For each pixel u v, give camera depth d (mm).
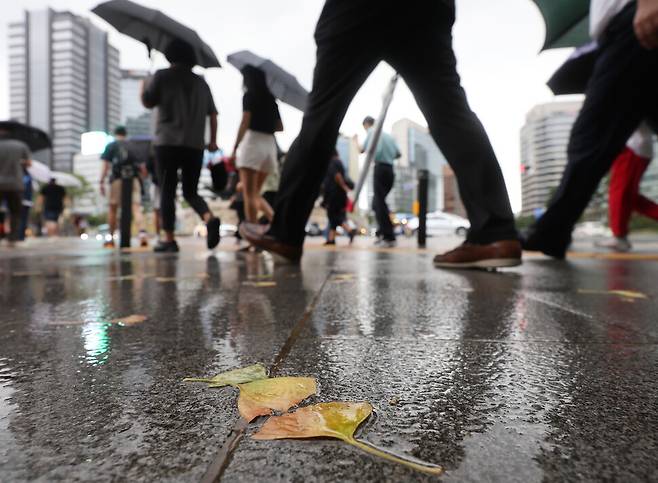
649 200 5902
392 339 1210
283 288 2285
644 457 565
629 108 3756
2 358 1033
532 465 542
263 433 603
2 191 8750
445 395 784
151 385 838
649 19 2768
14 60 155125
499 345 1148
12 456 565
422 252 6297
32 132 12977
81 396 781
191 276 2904
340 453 562
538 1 4637
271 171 5738
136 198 8742
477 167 2980
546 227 4328
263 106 5484
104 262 4207
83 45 157875
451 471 524
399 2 2697
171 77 5316
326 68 2918
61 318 1518
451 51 2924
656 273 3068
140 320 1474
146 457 559
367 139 8406
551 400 765
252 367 929
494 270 3297
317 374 902
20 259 4676
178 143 5367
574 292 2129
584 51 4750
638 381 869
